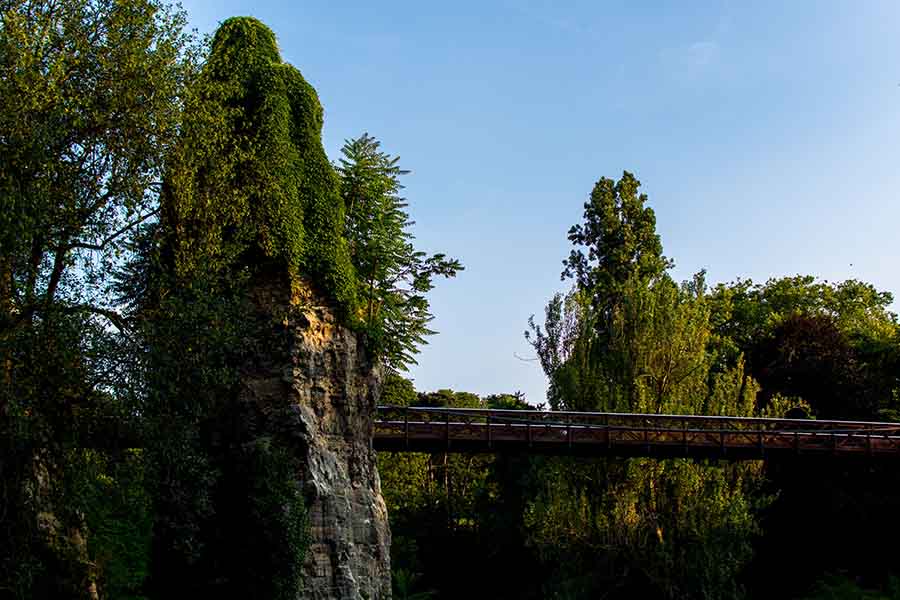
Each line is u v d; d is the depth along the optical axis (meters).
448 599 53.06
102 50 23.06
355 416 31.06
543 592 43.06
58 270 22.33
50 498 22.86
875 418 49.94
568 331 43.91
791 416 51.09
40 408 21.39
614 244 55.97
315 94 32.53
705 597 37.94
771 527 47.81
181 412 24.50
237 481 28.08
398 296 42.44
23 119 21.16
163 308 24.11
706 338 43.28
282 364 29.22
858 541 46.25
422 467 61.81
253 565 27.45
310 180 31.28
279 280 29.81
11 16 21.44
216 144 27.09
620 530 39.19
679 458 37.19
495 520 52.81
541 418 41.06
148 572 29.27
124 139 23.16
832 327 55.00
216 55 30.75
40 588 23.62
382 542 30.92
